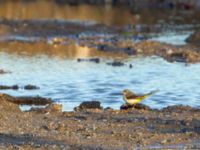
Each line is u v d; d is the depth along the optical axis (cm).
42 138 1655
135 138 1670
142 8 7119
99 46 4003
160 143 1630
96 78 2903
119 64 3319
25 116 1905
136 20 5744
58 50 3894
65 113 1977
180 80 2853
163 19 5853
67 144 1606
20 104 2311
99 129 1758
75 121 1855
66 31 4800
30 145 1588
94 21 5569
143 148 1587
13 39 4384
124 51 3809
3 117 1862
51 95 2502
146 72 3066
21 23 5091
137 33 4766
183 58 3488
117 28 5056
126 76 2956
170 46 3916
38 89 2630
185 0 7231
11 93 2527
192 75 2989
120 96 2489
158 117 1909
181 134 1714
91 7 7156
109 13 6425
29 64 3319
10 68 3178
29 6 7069
